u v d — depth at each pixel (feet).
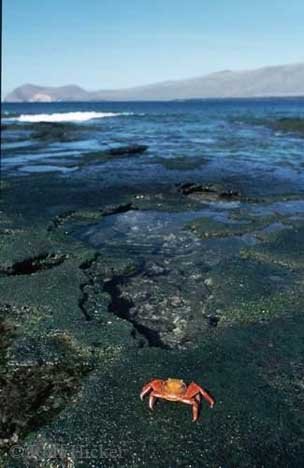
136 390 25.62
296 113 280.51
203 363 28.14
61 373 27.94
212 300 37.14
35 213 60.70
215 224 56.18
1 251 45.21
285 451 21.61
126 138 152.76
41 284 38.99
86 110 458.91
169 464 20.94
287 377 26.78
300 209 64.18
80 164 99.76
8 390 26.63
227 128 187.62
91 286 39.93
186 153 116.16
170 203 67.87
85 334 31.50
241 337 31.12
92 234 54.85
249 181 81.92
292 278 40.37
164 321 34.78
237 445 21.86
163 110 419.74
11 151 121.80
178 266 45.03
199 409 23.95
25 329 32.53
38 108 553.23
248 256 45.85
